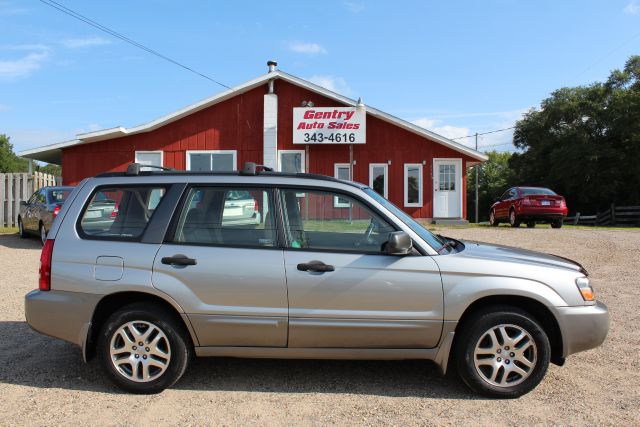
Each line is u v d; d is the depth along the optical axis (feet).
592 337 13.74
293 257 13.80
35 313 14.28
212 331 13.78
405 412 12.82
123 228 14.47
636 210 99.55
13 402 13.37
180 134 69.05
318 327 13.58
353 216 14.34
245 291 13.67
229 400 13.52
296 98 68.49
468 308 13.96
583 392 14.03
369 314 13.56
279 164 68.54
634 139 115.24
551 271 13.93
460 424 12.17
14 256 39.01
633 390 14.14
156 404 13.28
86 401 13.46
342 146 68.49
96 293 13.91
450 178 68.44
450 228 59.36
